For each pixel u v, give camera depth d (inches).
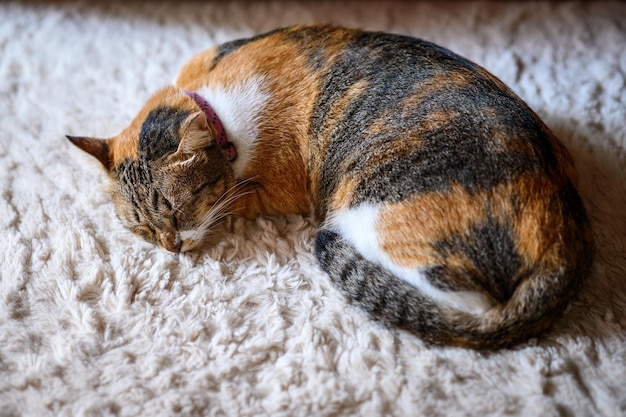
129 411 20.6
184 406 20.6
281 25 32.2
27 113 28.6
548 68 29.6
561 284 20.6
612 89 28.5
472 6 32.6
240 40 26.2
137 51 31.0
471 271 20.8
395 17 32.4
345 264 22.4
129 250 24.3
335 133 23.3
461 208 20.7
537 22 31.7
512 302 20.8
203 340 22.2
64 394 20.9
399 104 22.3
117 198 23.7
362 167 22.4
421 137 21.5
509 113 21.4
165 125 23.0
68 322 22.5
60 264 23.7
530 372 21.0
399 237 21.5
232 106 24.1
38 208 25.3
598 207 25.1
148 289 23.3
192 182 22.8
